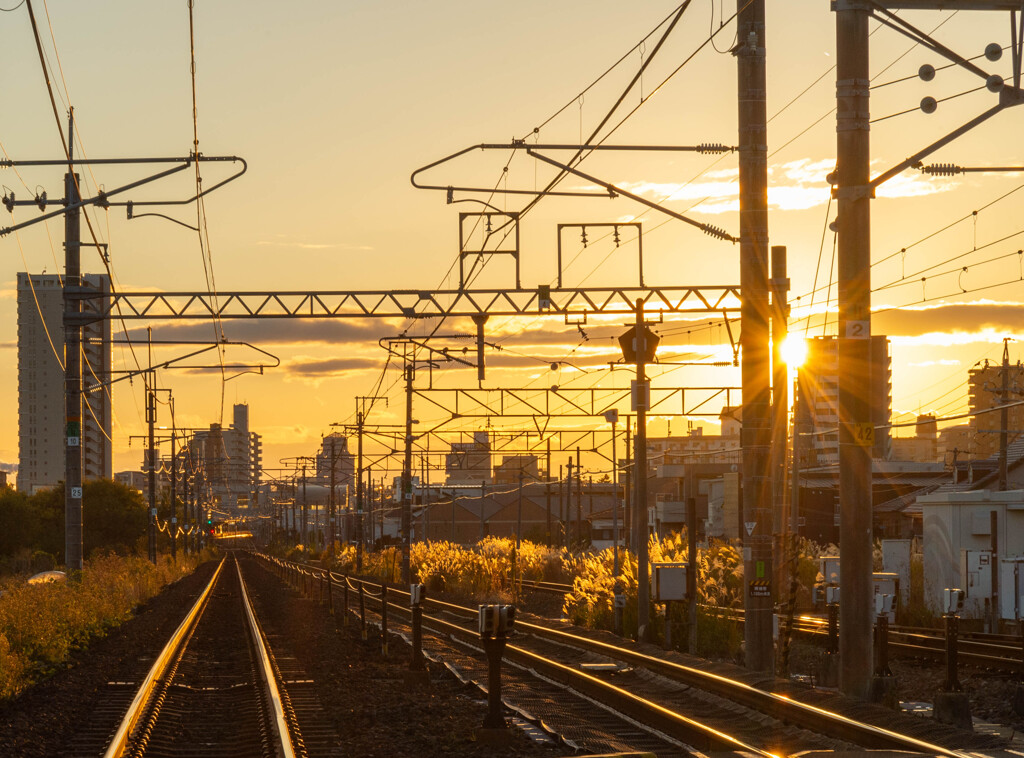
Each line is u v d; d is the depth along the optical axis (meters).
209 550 178.25
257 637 30.05
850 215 19.20
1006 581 35.19
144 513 108.81
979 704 20.28
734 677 20.02
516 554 68.56
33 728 16.44
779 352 25.20
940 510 42.25
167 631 37.38
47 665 24.20
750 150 22.69
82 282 33.62
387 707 17.94
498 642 15.12
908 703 20.64
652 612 31.80
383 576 81.44
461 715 17.17
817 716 15.47
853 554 19.28
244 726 17.28
